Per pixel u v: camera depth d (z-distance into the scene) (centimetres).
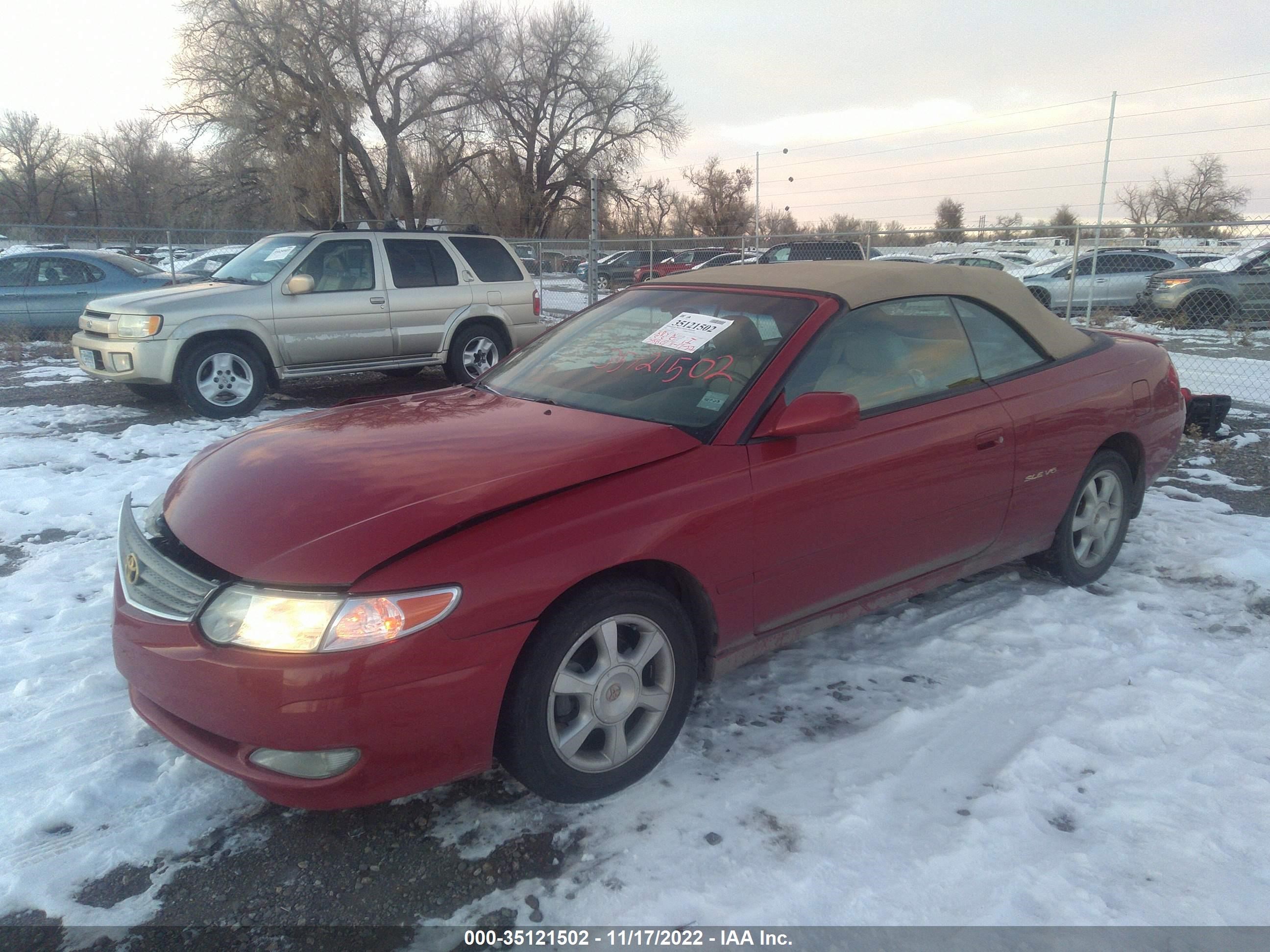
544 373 373
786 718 318
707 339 345
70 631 381
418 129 3684
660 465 283
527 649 250
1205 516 538
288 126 3431
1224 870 238
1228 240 1029
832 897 229
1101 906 226
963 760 289
